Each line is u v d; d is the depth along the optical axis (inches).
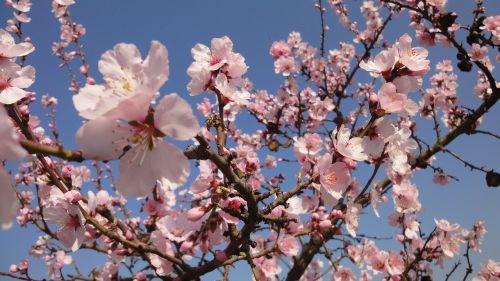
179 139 11.5
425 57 14.8
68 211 15.7
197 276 15.4
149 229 18.5
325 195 14.7
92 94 11.6
